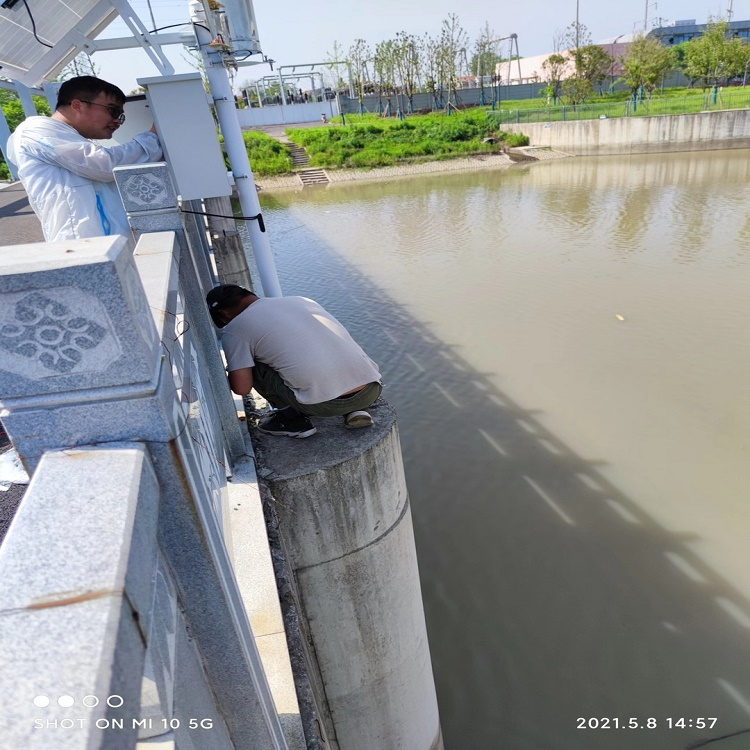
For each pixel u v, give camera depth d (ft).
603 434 24.90
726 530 19.49
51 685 1.88
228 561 4.10
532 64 182.60
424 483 22.90
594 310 36.96
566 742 13.96
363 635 10.11
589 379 29.12
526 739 14.15
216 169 10.39
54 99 20.49
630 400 27.17
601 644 16.15
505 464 23.54
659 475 22.26
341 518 9.07
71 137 8.66
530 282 43.04
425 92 155.74
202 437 4.85
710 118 90.38
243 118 163.53
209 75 12.94
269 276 14.97
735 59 114.93
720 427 24.70
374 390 9.23
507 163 104.17
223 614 3.83
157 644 2.88
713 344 31.40
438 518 21.09
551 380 29.40
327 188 96.22
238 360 8.71
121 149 9.08
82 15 16.08
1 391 2.75
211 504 4.09
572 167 93.50
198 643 3.94
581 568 18.53
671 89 131.23
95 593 2.16
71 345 2.68
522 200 72.02
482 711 14.84
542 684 15.31
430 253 52.80
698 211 58.95
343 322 38.63
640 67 105.09
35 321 2.60
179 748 3.06
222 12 12.55
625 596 17.48
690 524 19.88
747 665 15.30
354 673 10.37
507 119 116.37
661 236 51.75
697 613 16.75
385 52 149.38
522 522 20.57
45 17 15.08
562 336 33.91
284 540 8.90
